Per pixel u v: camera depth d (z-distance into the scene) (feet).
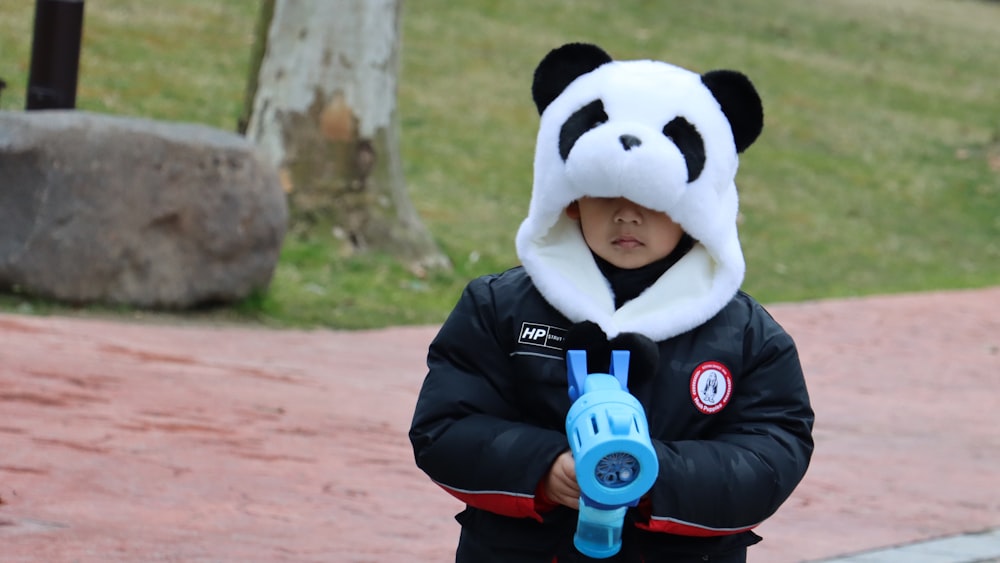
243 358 38.19
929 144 102.63
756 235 77.10
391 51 59.06
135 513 22.59
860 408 40.50
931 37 134.72
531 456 11.21
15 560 19.48
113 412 29.30
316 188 57.72
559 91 12.50
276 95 58.29
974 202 92.94
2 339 35.19
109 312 42.52
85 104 67.51
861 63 119.34
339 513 23.99
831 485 29.96
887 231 83.71
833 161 94.58
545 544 11.78
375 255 57.62
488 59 96.89
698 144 11.93
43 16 45.50
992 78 124.16
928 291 70.64
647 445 10.39
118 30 82.28
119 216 42.34
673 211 11.69
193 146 43.75
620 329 11.66
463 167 77.36
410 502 25.30
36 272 41.42
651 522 11.11
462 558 12.28
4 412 28.02
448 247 63.21
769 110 100.78
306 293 50.44
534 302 11.99
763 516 11.49
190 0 92.89
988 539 25.71
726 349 11.80
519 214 71.82
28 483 23.52
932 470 32.50
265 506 23.90
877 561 23.45
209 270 44.60
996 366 50.67
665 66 12.50
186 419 29.58
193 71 78.89
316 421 31.17
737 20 121.70
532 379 11.75
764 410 11.87
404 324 49.39
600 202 11.97
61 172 41.42
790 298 65.21
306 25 57.88
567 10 111.24
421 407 11.96
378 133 58.75
